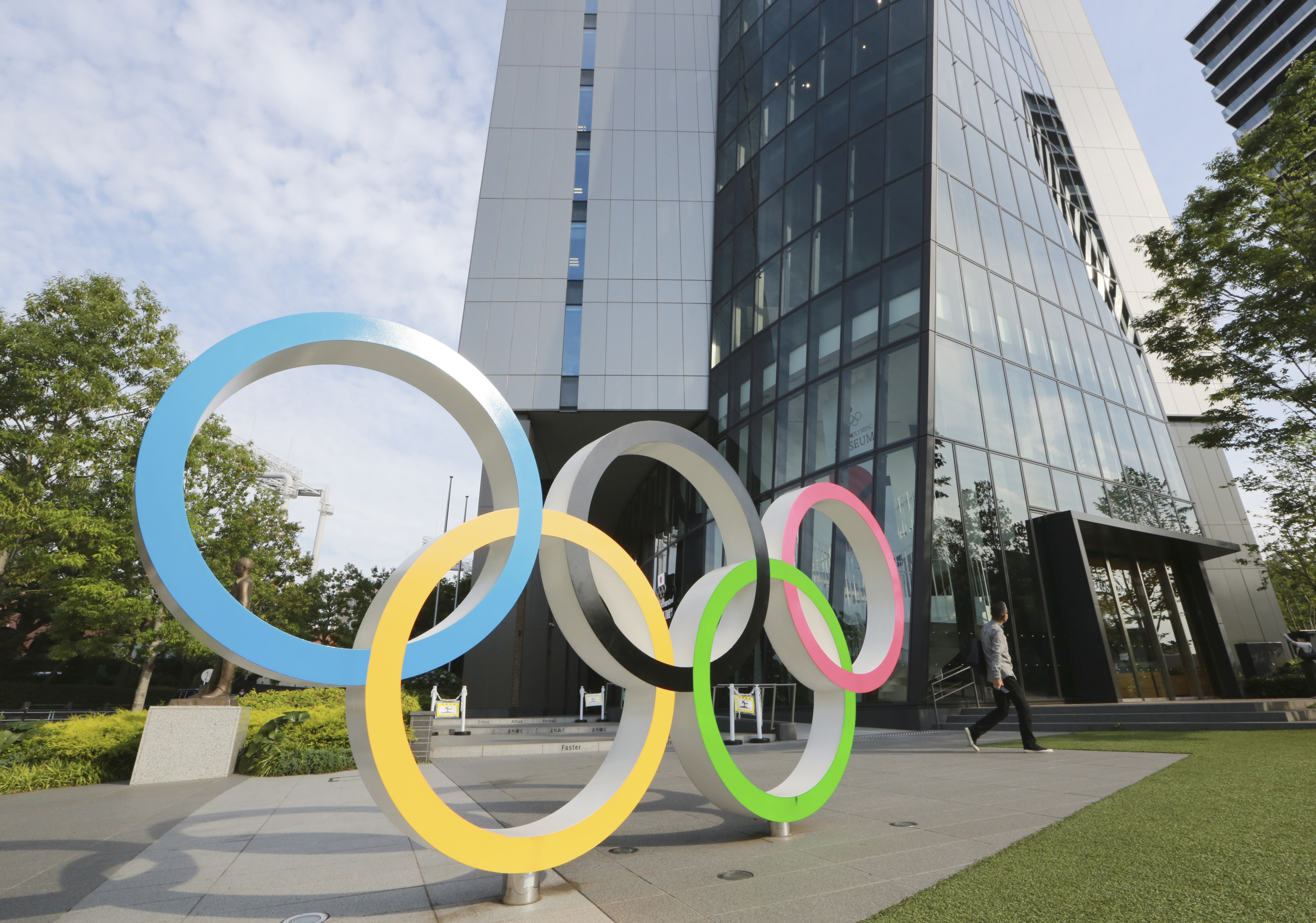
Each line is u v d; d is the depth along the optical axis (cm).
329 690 1475
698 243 2483
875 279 1692
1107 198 2858
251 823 564
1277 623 2328
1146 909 278
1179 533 1667
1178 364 1348
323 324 337
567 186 2538
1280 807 445
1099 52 3216
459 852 317
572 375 2288
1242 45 7212
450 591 4253
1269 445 1315
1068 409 1755
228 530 2148
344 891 366
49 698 2681
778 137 2236
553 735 1559
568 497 405
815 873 365
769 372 1981
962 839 421
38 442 1727
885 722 1304
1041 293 1864
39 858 454
